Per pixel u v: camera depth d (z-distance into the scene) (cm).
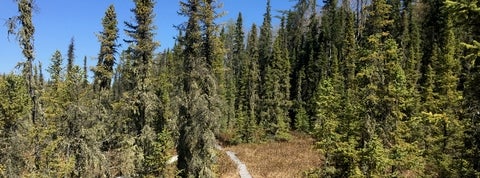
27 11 1741
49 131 2036
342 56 7131
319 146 2348
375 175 1773
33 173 1977
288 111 7169
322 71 7000
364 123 1892
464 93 1162
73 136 2341
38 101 1988
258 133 6006
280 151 4944
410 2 7706
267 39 9225
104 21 3259
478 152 1291
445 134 2225
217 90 2720
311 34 8944
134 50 2705
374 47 1883
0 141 2033
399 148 1823
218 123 2616
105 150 2841
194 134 2528
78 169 2302
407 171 2556
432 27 6831
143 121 2675
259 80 7331
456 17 969
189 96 2569
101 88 3170
